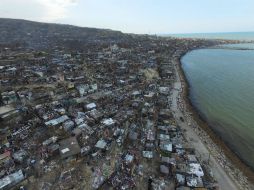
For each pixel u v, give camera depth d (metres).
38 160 54.84
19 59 160.62
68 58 181.88
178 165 57.16
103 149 60.00
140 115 84.75
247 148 72.25
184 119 87.69
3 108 79.12
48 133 67.19
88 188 46.62
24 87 102.56
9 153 54.91
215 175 56.34
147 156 59.22
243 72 184.12
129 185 48.81
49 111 80.88
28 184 46.94
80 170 51.84
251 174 59.03
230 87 140.25
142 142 65.75
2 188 44.53
